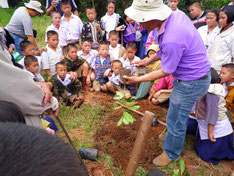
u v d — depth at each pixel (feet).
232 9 10.26
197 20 14.44
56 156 1.17
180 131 7.18
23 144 1.14
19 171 0.97
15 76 3.52
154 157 8.39
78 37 16.35
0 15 30.99
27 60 10.93
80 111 11.48
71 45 13.17
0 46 4.09
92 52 14.48
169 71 6.18
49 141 1.27
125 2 35.29
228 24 10.80
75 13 18.47
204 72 6.44
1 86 3.39
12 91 3.52
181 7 34.22
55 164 1.11
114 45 14.57
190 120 9.59
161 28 6.09
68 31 15.90
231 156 8.30
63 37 15.83
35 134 1.29
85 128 10.03
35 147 1.15
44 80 12.71
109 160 8.04
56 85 11.80
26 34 13.70
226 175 7.78
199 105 7.98
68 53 13.35
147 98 13.41
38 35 23.82
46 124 7.34
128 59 13.53
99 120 10.81
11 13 34.91
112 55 14.52
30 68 11.09
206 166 8.13
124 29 15.87
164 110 11.90
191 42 6.10
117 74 12.87
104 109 11.76
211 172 7.85
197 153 8.75
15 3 41.70
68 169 1.14
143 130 6.12
